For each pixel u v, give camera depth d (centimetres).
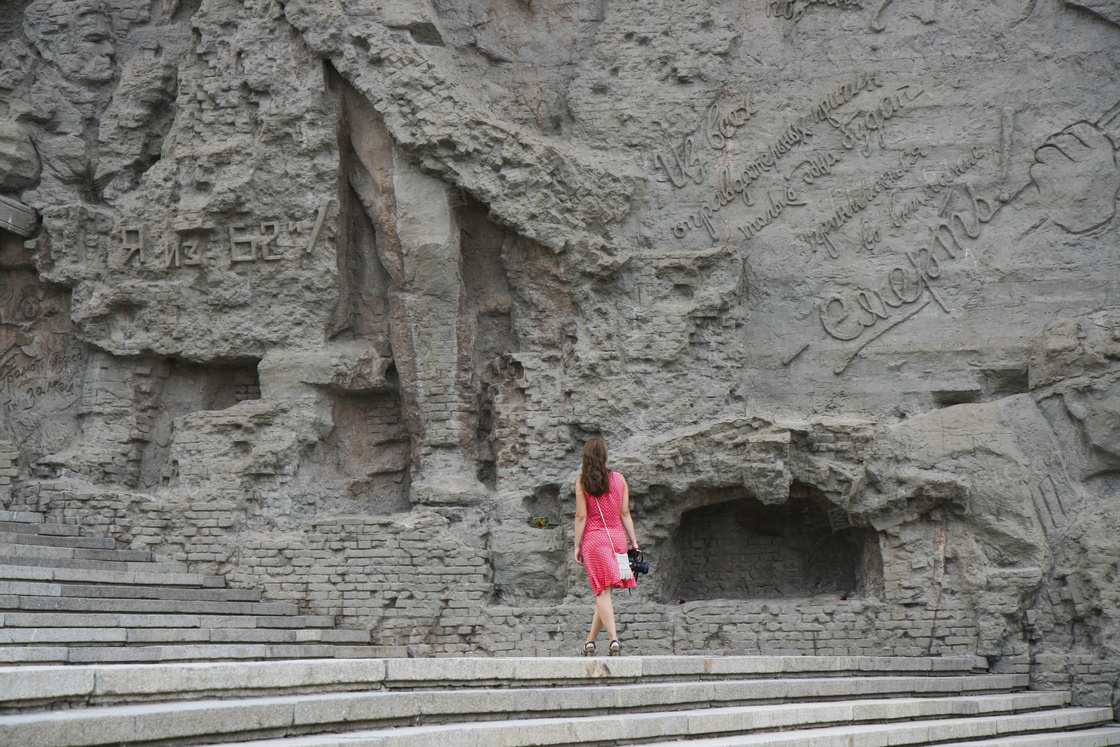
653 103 1816
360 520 1689
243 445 1761
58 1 1936
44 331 1891
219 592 1628
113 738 631
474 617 1644
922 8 1786
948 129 1747
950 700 1255
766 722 1029
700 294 1730
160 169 1828
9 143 1836
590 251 1725
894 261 1734
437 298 1761
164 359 1856
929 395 1691
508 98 1869
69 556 1570
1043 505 1566
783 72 1809
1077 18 1728
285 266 1781
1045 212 1695
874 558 1633
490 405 1795
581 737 868
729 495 1658
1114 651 1474
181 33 1948
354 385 1798
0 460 1722
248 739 715
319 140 1770
